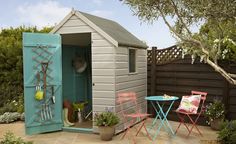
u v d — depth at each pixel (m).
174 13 4.53
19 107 8.58
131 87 7.38
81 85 8.69
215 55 4.61
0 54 9.52
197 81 7.57
